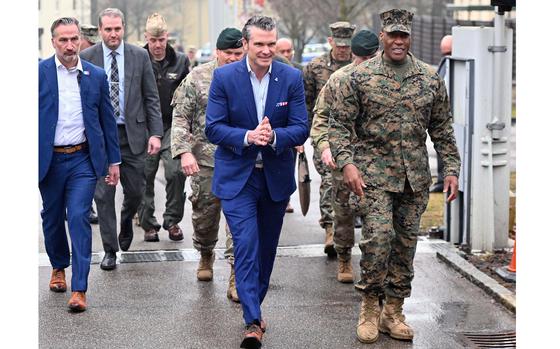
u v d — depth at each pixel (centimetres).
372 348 642
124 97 872
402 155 631
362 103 629
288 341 657
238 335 670
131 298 764
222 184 646
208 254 815
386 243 632
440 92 638
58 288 779
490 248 906
